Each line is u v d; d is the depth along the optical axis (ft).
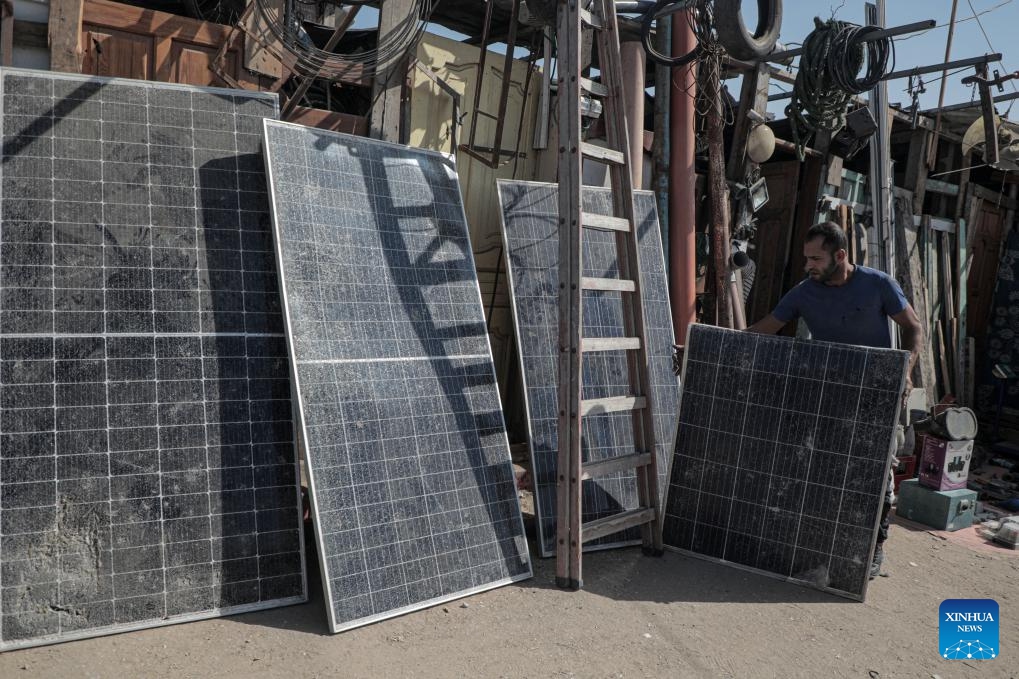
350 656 9.39
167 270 10.73
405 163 13.50
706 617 11.35
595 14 13.19
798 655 10.39
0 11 11.99
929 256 26.71
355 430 10.96
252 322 11.17
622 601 11.68
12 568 9.05
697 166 21.58
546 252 15.39
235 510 10.40
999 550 15.60
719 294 19.67
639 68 18.94
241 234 11.41
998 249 30.22
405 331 12.23
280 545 10.60
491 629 10.42
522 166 19.26
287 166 11.49
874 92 22.43
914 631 11.39
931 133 26.45
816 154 23.24
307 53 14.53
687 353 14.21
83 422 9.75
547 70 18.58
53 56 12.30
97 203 10.49
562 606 11.33
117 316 10.25
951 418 16.87
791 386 13.19
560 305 11.86
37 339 9.71
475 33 22.68
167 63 13.44
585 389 14.60
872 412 12.45
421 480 11.50
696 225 21.07
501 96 16.98
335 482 10.49
